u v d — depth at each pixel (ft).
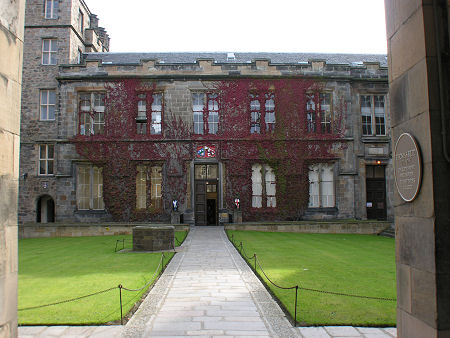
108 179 86.63
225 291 30.71
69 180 86.79
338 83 89.97
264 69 88.84
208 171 88.53
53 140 89.56
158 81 88.28
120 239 67.00
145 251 52.11
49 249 56.13
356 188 88.74
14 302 17.24
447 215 15.90
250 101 88.84
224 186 86.58
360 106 91.35
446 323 15.58
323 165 89.51
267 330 22.26
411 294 17.61
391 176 90.38
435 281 15.69
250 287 31.94
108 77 87.86
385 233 72.95
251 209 87.04
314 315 24.56
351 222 76.74
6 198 16.88
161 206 86.84
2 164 16.67
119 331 22.15
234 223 79.10
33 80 92.07
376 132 91.35
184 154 86.89
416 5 17.17
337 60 104.06
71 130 87.51
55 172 89.45
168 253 49.39
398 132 19.04
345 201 88.07
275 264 41.32
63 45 92.79
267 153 87.66
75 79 87.86
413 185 17.26
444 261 15.75
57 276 36.19
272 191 88.38
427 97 16.29
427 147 16.30
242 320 23.95
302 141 88.12
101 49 116.26
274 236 68.23
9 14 17.44
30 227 73.46
